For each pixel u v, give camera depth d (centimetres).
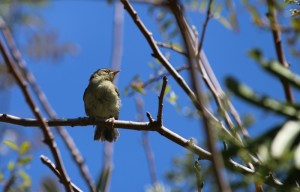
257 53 383
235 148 402
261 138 383
